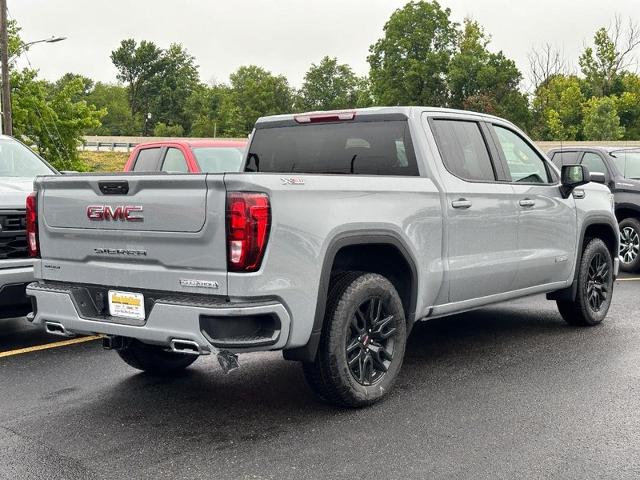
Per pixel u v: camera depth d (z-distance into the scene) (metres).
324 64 123.50
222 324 4.11
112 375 5.85
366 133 5.77
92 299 4.82
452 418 4.71
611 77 76.94
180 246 4.30
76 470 3.94
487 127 6.22
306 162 6.09
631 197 11.55
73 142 36.09
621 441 4.28
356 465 3.96
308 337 4.45
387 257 5.23
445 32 80.31
